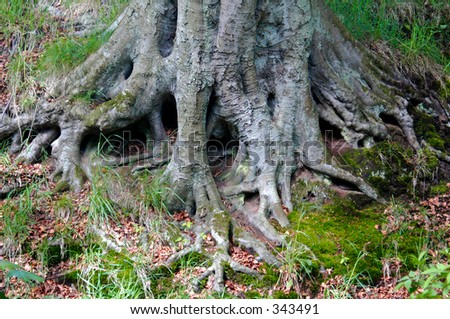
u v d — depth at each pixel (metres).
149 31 7.23
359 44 7.95
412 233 7.00
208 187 7.07
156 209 6.96
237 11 6.76
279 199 7.07
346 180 7.28
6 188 7.25
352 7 8.86
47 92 7.61
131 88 7.25
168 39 7.31
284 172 7.21
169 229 6.81
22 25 8.42
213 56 6.93
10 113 7.64
